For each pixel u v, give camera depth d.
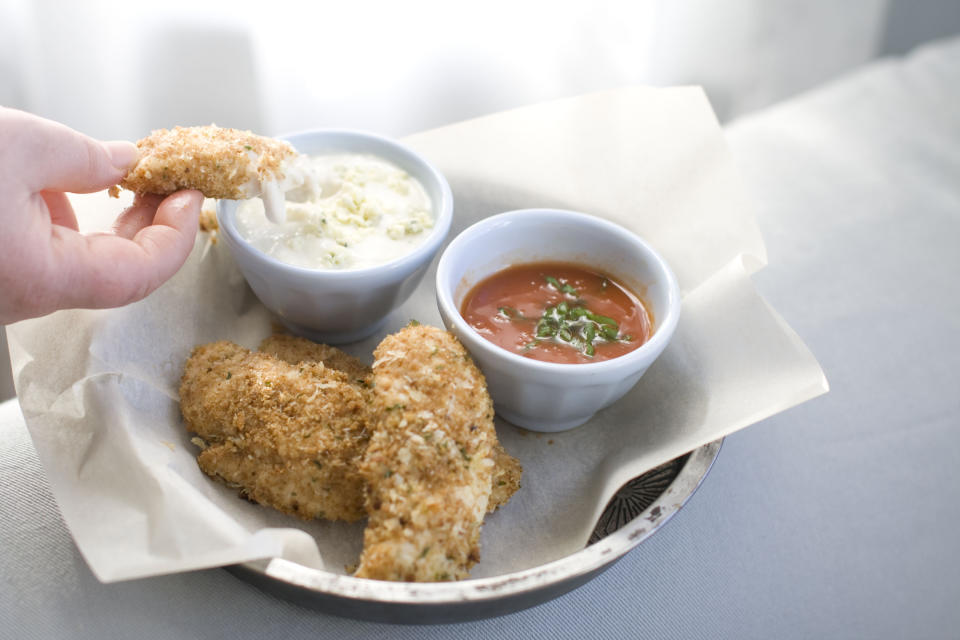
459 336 0.37
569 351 0.39
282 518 0.36
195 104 0.63
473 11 0.65
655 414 0.40
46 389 0.36
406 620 0.32
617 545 0.33
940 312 0.48
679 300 0.39
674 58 0.73
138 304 0.39
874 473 0.41
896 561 0.38
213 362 0.39
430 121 0.68
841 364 0.45
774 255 0.50
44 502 0.36
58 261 0.33
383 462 0.33
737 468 0.41
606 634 0.35
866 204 0.54
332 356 0.41
